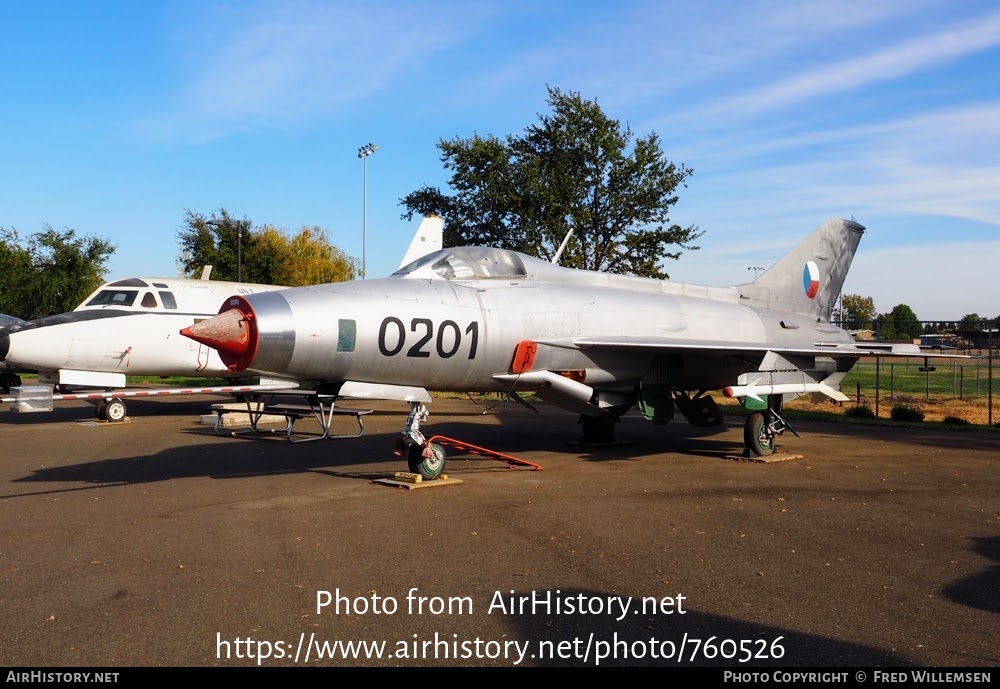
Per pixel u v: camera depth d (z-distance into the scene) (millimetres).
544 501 8961
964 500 9273
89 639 4773
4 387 27828
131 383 32344
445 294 10227
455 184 33656
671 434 16453
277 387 15289
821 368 14062
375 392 9672
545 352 11016
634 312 12391
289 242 56656
